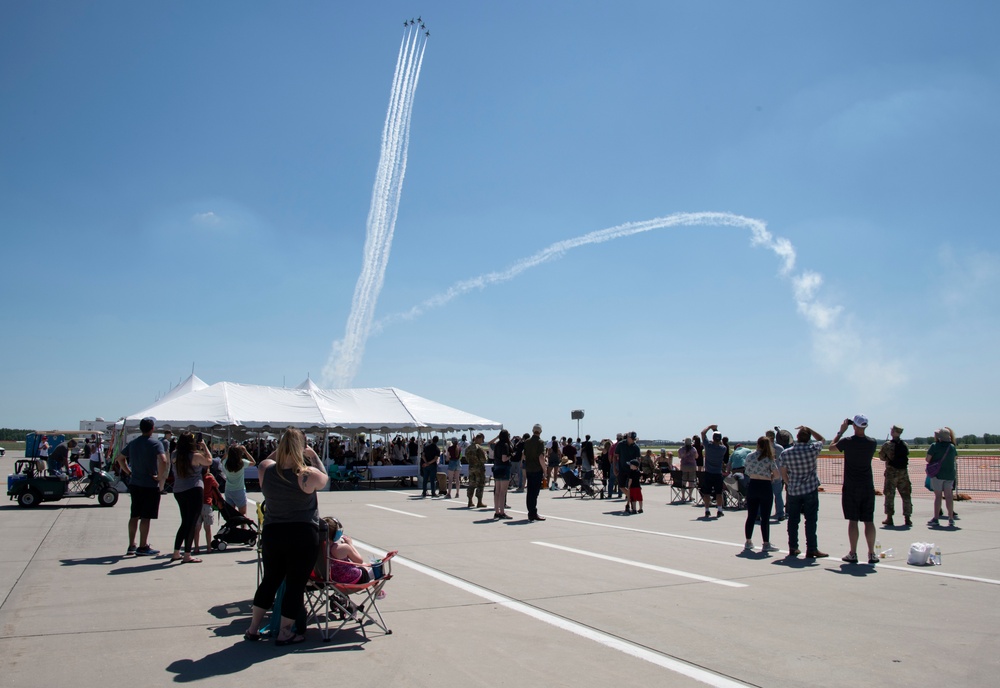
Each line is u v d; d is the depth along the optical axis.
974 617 6.26
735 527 12.84
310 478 5.36
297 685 4.44
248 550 9.93
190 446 8.91
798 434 9.58
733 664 4.92
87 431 42.19
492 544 10.64
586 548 10.24
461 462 27.52
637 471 15.40
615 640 5.50
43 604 6.62
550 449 25.14
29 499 16.19
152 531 11.91
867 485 8.91
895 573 8.37
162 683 4.46
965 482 25.02
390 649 5.24
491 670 4.76
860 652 5.22
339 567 5.79
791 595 7.14
